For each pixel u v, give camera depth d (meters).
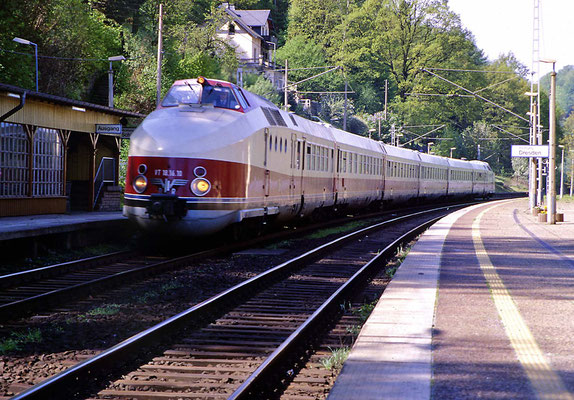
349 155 35.84
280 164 23.56
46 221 21.02
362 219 39.47
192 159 18.02
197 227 18.27
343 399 6.22
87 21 50.19
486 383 6.68
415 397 6.25
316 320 10.48
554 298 11.69
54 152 25.31
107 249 21.30
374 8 118.88
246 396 6.84
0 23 41.19
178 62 67.56
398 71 115.50
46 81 47.38
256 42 111.06
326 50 128.88
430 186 61.81
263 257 19.38
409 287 12.91
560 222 34.88
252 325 10.84
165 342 9.48
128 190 18.58
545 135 136.75
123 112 28.86
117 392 7.21
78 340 9.58
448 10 113.00
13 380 7.64
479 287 12.91
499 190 123.38
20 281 14.45
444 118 115.88
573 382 6.70
